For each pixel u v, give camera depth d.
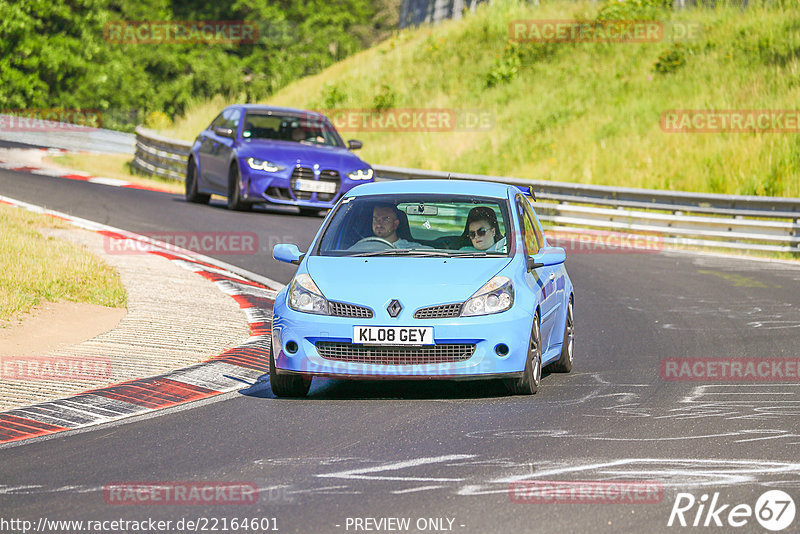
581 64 131.00
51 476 22.73
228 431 26.78
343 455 24.25
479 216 33.81
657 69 121.75
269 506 20.34
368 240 33.50
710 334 43.12
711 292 54.81
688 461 23.64
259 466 23.36
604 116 114.88
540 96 125.75
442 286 30.61
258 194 74.25
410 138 125.56
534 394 31.59
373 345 29.95
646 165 101.25
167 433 26.61
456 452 24.48
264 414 28.80
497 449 24.72
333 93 143.62
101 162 116.38
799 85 107.50
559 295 34.84
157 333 39.00
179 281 49.91
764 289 55.91
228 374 34.00
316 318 30.33
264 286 51.84
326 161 75.12
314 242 33.72
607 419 28.00
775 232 73.12
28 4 190.62
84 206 73.50
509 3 154.38
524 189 37.94
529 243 34.06
